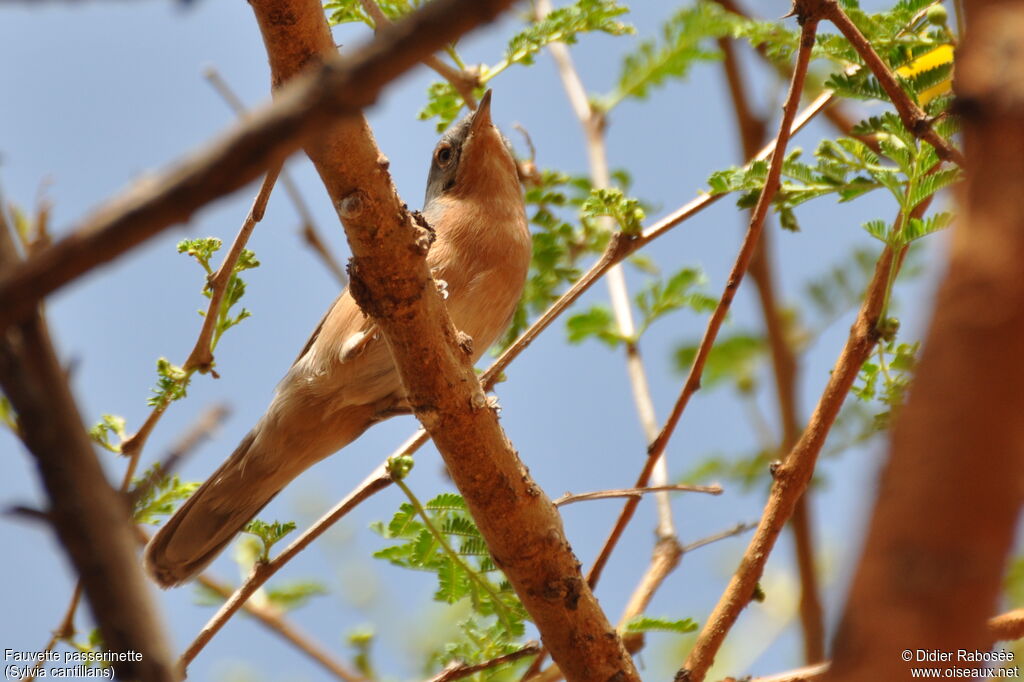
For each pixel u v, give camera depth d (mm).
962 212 3137
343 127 6820
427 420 7914
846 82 8750
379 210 7184
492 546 8211
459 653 9680
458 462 7977
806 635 10961
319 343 11984
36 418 4102
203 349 9484
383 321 7648
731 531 10648
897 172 8852
